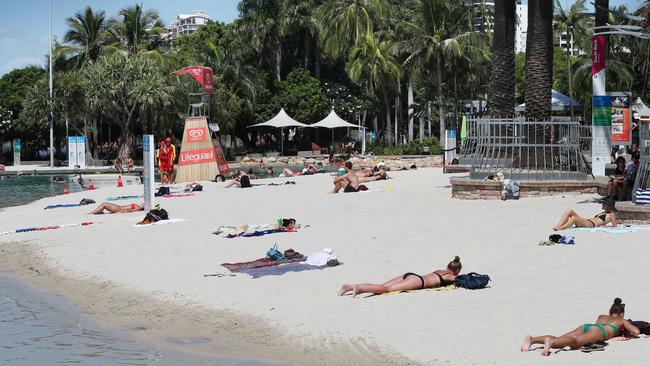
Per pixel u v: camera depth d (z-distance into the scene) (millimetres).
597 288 12086
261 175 51125
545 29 27609
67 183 46656
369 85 76875
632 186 20781
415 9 73250
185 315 12141
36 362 10195
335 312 11477
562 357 8859
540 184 24672
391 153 71188
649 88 64625
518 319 10508
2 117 73125
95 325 11992
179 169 41594
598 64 26625
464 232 18328
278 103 83125
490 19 72875
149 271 15492
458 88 74750
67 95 65000
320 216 22469
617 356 8766
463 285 12461
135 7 74250
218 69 78375
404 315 11039
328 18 77812
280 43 84938
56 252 18438
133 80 64125
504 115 33156
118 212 25938
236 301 12641
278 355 9906
